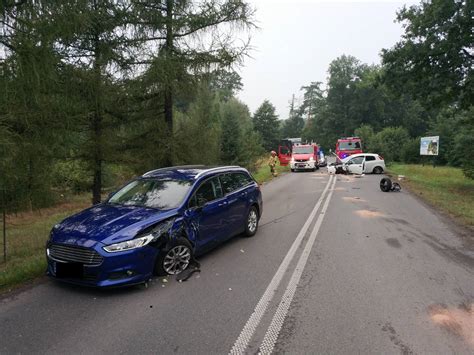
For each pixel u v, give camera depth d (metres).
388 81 20.41
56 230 5.19
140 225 5.10
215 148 12.79
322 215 10.48
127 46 9.88
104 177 12.55
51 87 6.80
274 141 68.31
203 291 4.91
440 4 16.77
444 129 47.75
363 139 48.38
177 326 3.97
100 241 4.75
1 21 5.60
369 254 6.60
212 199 6.61
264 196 15.05
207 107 12.75
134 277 4.88
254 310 4.34
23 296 4.81
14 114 6.41
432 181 21.84
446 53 17.50
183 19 10.59
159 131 11.01
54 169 8.45
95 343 3.64
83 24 7.20
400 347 3.53
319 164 33.91
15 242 9.27
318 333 3.80
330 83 75.44
